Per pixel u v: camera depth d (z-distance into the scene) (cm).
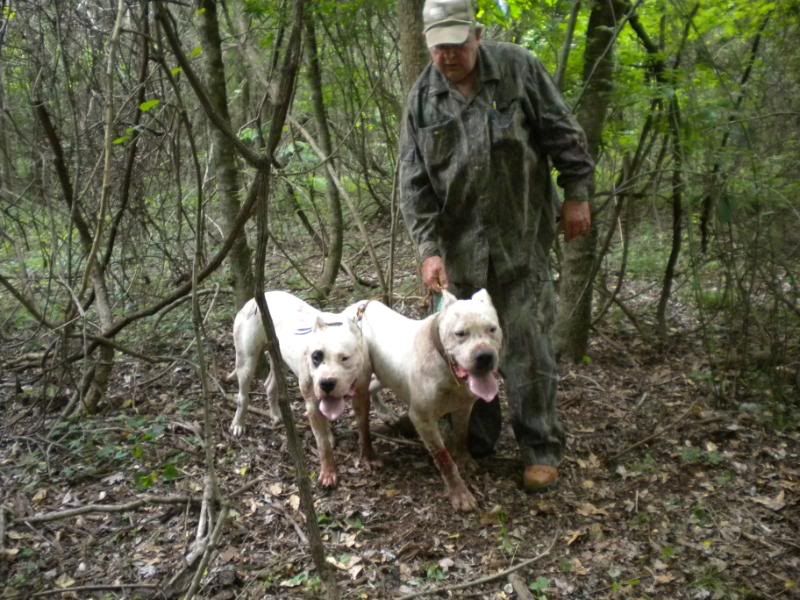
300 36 178
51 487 353
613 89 430
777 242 432
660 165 478
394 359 345
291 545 305
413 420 332
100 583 284
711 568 286
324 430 349
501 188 319
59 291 595
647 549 300
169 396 453
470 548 304
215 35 425
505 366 339
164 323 559
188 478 357
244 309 399
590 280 477
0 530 309
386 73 663
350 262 704
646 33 462
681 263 582
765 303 452
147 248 578
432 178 328
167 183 556
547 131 322
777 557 291
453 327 297
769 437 386
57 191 552
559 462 348
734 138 475
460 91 319
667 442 385
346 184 855
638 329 535
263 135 627
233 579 281
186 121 263
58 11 382
